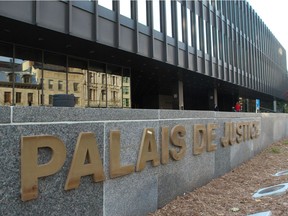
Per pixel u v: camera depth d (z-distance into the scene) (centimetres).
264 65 5203
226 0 3391
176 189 627
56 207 363
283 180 774
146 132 523
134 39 1777
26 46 1552
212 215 533
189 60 2406
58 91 1681
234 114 1003
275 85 6106
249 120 1191
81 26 1448
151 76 2659
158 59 2005
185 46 2353
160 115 577
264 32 5359
